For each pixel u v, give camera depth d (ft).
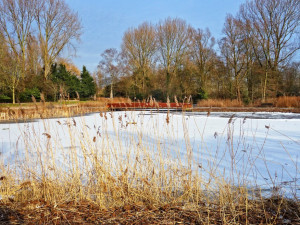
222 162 12.79
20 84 77.25
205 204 8.21
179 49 104.06
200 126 28.99
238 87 83.46
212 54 94.99
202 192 8.99
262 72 75.10
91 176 9.37
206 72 96.63
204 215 7.43
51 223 6.97
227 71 88.48
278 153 14.39
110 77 108.47
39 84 82.79
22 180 9.80
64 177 9.71
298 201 7.91
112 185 8.90
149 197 8.57
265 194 8.65
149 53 109.19
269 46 76.48
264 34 76.59
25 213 7.60
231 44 83.25
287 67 75.77
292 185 9.41
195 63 98.68
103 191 8.34
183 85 92.99
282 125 28.94
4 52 65.72
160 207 8.11
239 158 13.53
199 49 96.94
